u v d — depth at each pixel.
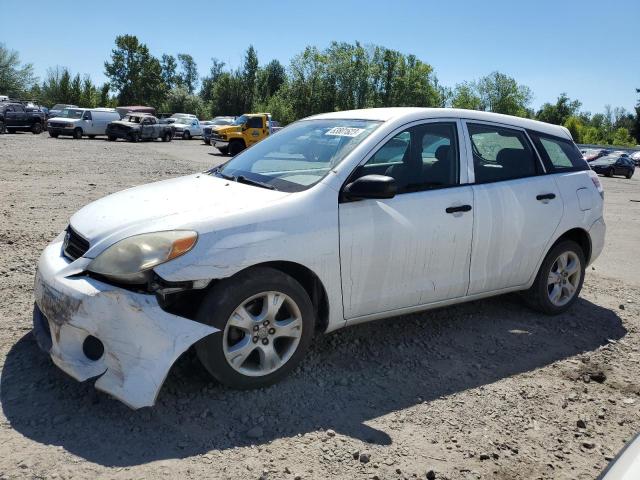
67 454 2.68
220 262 3.09
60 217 8.04
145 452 2.74
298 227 3.37
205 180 4.07
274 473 2.66
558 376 3.93
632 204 16.14
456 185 4.17
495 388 3.69
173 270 2.98
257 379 3.33
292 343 3.46
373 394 3.49
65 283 3.04
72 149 23.39
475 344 4.34
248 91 82.06
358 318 3.77
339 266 3.55
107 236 3.14
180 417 3.05
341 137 4.02
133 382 2.89
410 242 3.83
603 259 7.84
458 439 3.08
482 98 81.69
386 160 3.86
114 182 12.62
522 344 4.41
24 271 5.34
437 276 4.05
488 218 4.24
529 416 3.38
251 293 3.21
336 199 3.56
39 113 35.78
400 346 4.19
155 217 3.23
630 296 5.94
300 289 3.41
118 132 33.59
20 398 3.13
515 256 4.50
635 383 3.91
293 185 3.65
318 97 67.38
